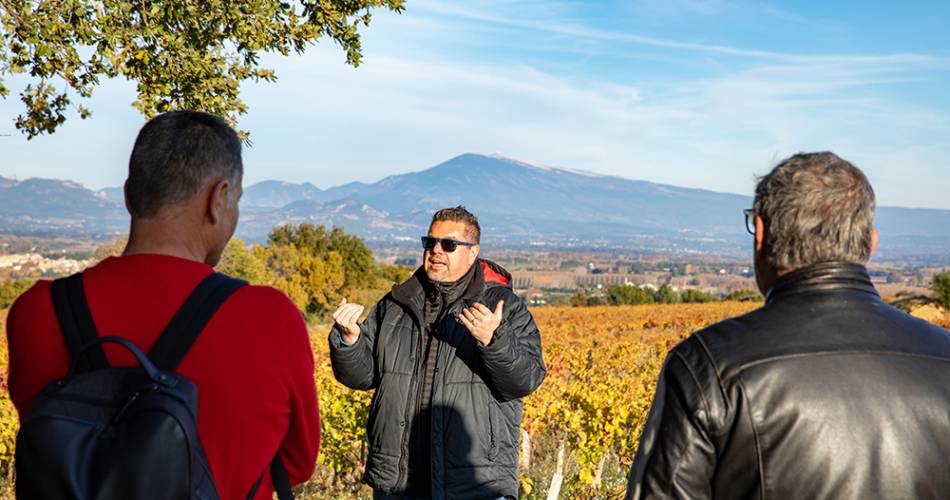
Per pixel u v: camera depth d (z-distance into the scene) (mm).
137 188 1619
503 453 3195
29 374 1526
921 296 37594
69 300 1534
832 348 1646
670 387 1712
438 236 3311
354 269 61375
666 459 1659
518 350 3012
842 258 1723
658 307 52219
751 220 1878
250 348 1522
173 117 1665
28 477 1322
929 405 1600
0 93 4789
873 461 1565
